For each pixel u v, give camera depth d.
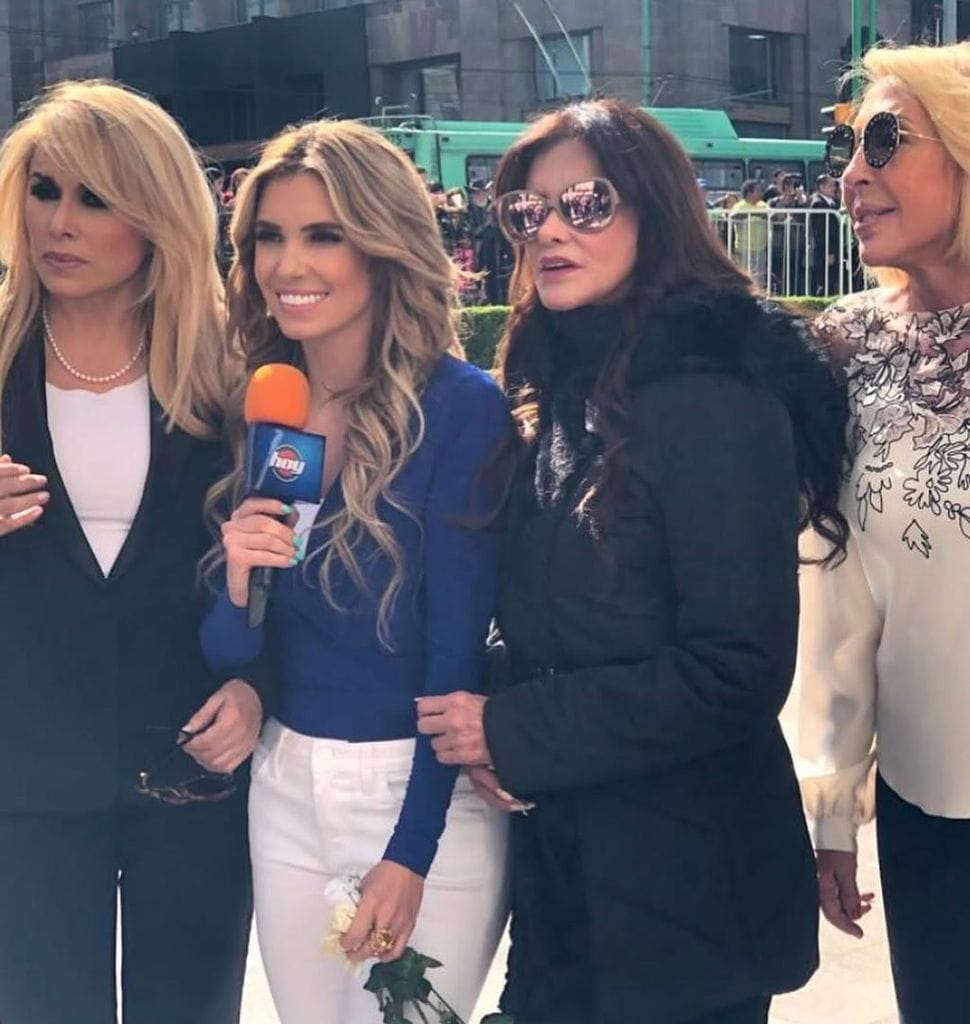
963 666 2.37
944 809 2.42
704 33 34.16
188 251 2.68
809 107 36.28
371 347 2.50
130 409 2.71
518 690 2.27
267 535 2.37
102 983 2.73
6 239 2.71
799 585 2.45
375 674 2.43
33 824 2.66
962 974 2.45
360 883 2.36
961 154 2.34
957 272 2.45
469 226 12.44
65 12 41.78
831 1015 3.69
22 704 2.63
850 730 2.68
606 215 2.32
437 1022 2.42
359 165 2.44
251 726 2.50
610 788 2.28
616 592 2.23
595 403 2.26
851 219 2.53
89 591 2.62
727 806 2.29
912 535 2.40
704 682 2.15
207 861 2.71
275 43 36.59
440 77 35.47
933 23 29.78
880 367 2.48
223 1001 2.81
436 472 2.42
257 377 2.44
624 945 2.25
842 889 2.76
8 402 2.67
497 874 2.49
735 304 2.28
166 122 2.70
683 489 2.17
